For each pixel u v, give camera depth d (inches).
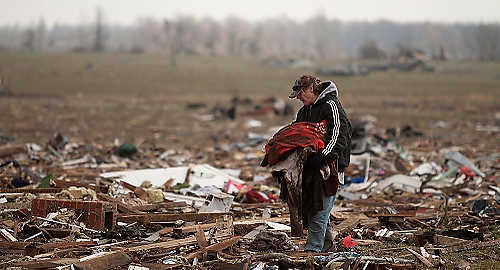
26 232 661.9
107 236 653.3
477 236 681.6
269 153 544.7
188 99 4074.8
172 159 1454.2
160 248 605.3
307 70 6998.0
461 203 925.2
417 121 2856.8
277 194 978.1
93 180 1007.6
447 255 612.7
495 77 6171.3
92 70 6033.5
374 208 869.2
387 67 7071.9
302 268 543.5
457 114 3230.8
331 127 535.5
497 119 2920.8
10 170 1087.0
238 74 6358.3
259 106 3341.5
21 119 2628.0
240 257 579.2
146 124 2603.3
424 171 1182.9
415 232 705.0
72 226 665.0
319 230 572.4
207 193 888.3
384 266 554.6
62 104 3462.1
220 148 1750.7
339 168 543.5
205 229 681.0
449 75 6427.2
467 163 1167.0
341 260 555.5
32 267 534.6
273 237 627.5
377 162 1274.6
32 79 5049.2
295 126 542.6
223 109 3115.2
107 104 3560.5
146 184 921.5
